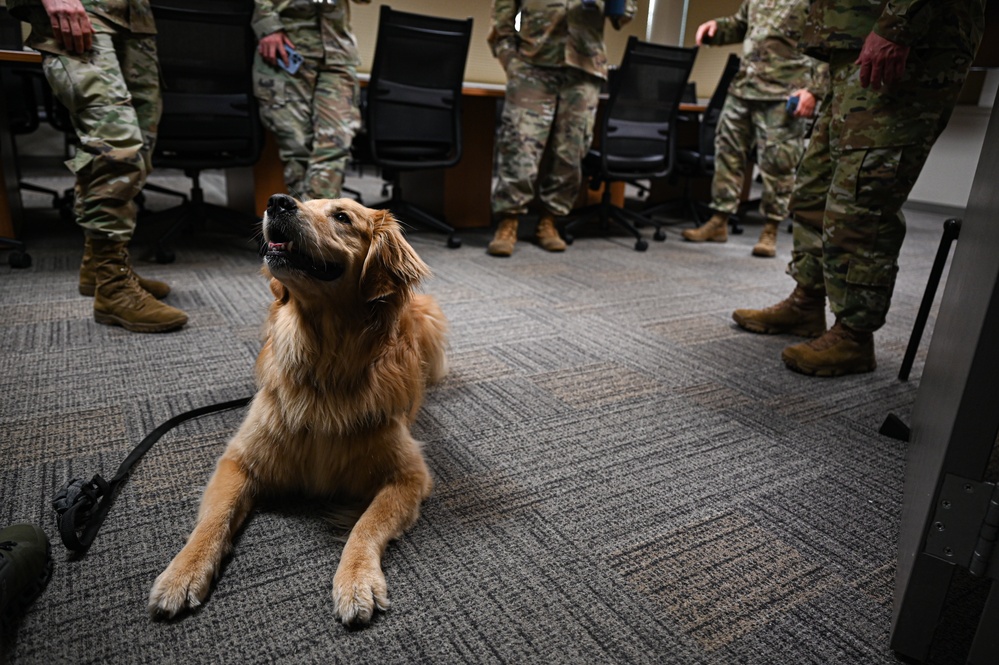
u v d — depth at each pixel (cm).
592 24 368
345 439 133
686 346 254
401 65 367
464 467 158
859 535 139
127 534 125
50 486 139
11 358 204
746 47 416
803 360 229
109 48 214
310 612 108
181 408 178
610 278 354
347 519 132
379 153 379
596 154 462
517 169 383
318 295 128
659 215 601
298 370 132
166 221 437
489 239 448
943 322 141
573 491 150
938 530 96
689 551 131
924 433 126
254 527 130
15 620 103
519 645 104
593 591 117
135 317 230
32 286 274
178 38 300
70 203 413
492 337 253
